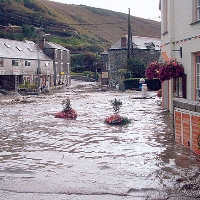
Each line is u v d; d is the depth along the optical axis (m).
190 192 6.80
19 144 11.39
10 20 101.31
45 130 13.99
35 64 56.38
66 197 6.60
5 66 48.88
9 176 7.91
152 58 59.59
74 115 18.06
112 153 9.98
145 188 7.01
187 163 8.73
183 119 10.49
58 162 9.10
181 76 15.67
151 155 9.63
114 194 6.72
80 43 105.56
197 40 13.77
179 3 15.95
